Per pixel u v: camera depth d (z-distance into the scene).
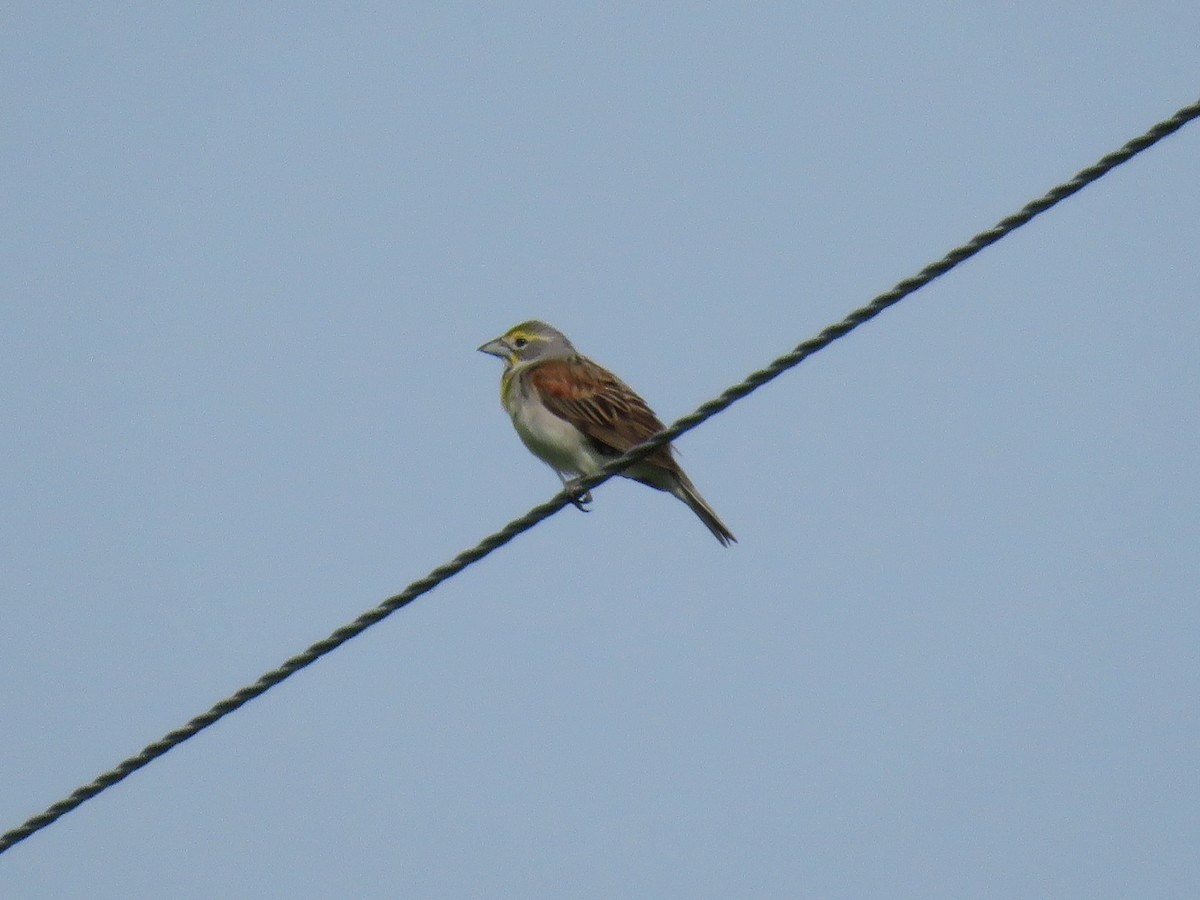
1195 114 9.63
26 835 10.38
